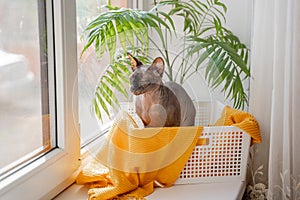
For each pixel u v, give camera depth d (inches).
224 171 47.3
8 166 36.6
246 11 60.1
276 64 46.2
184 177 46.4
